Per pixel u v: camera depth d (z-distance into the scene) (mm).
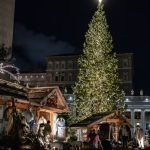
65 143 21594
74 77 97500
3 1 39844
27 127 17047
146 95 94188
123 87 93000
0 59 35344
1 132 18375
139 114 87562
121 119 26938
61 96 26328
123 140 27078
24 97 20500
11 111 17469
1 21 38938
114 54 45719
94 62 43750
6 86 20516
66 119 43469
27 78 106000
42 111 26266
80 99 43656
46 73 103000
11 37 40531
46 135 19219
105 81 43031
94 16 45875
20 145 15477
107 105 42219
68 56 99125
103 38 44844
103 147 20859
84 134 27922
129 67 93562
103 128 23016
